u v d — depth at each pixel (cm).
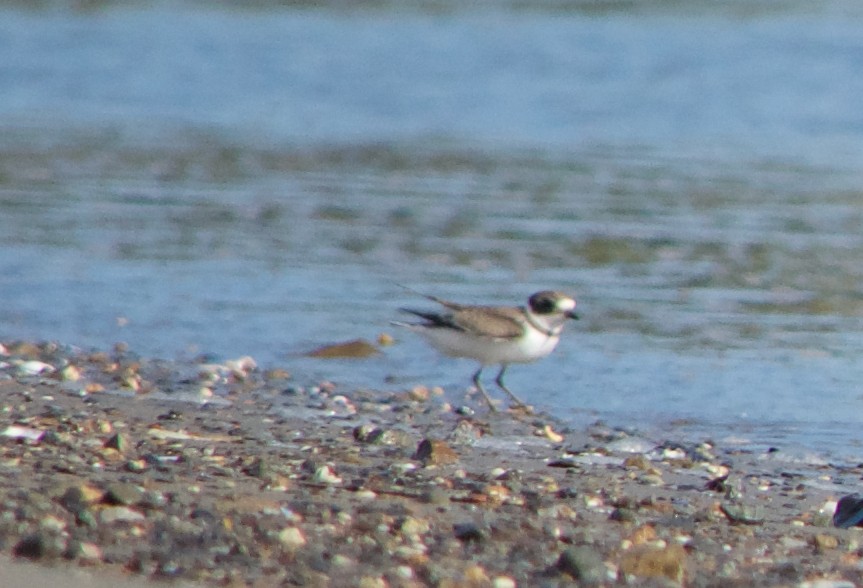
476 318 1294
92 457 919
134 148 2778
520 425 1188
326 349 1445
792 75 3791
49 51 4031
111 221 2114
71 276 1755
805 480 1024
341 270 1827
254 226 2105
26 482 823
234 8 4894
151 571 673
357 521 792
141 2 4984
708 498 945
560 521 841
